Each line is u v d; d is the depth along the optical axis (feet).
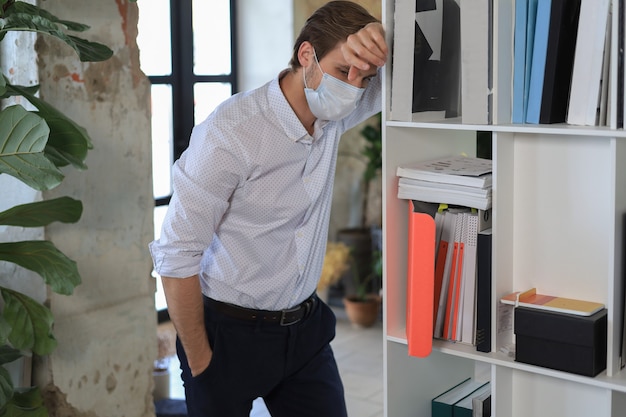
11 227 9.41
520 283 7.02
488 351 6.80
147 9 15.93
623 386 6.11
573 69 6.11
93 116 9.52
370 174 17.58
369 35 6.57
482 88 6.37
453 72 7.16
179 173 7.09
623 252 6.25
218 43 17.19
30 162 7.01
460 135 7.98
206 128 7.09
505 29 6.32
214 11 17.03
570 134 6.23
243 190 7.17
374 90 7.47
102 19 9.53
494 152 6.54
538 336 6.44
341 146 18.60
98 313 9.82
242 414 7.82
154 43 16.11
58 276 7.82
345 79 6.72
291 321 7.63
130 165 10.03
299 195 7.29
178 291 7.20
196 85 16.87
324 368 7.98
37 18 7.20
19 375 9.22
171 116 16.55
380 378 14.26
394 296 7.27
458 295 7.00
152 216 10.38
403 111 6.79
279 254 7.41
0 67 9.23
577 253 6.70
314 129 7.24
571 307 6.45
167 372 13.07
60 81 9.12
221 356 7.56
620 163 6.06
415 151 7.33
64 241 9.36
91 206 9.60
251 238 7.30
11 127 7.09
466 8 6.34
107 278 9.88
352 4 6.91
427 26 6.73
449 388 8.07
